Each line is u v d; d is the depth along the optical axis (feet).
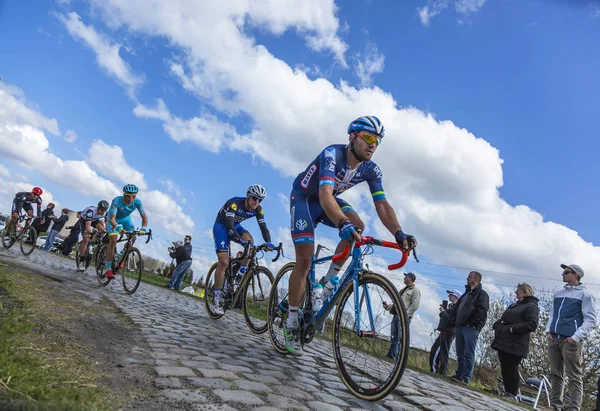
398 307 6.86
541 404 21.11
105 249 19.67
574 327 14.03
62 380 5.11
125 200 19.70
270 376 7.44
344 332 8.17
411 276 20.22
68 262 29.37
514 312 15.52
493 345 15.76
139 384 5.61
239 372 7.19
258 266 13.66
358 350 7.75
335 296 8.58
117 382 5.54
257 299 13.37
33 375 4.98
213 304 15.28
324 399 6.77
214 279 15.49
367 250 8.14
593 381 33.04
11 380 4.62
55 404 4.12
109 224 19.08
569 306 14.32
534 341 36.94
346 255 7.77
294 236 9.16
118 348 7.38
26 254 25.76
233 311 19.66
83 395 4.66
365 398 7.23
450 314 18.15
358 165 8.93
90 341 7.47
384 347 7.18
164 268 53.21
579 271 14.62
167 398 5.20
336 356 8.24
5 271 13.58
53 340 6.88
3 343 5.77
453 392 10.86
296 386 7.17
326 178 8.13
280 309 10.59
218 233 15.72
